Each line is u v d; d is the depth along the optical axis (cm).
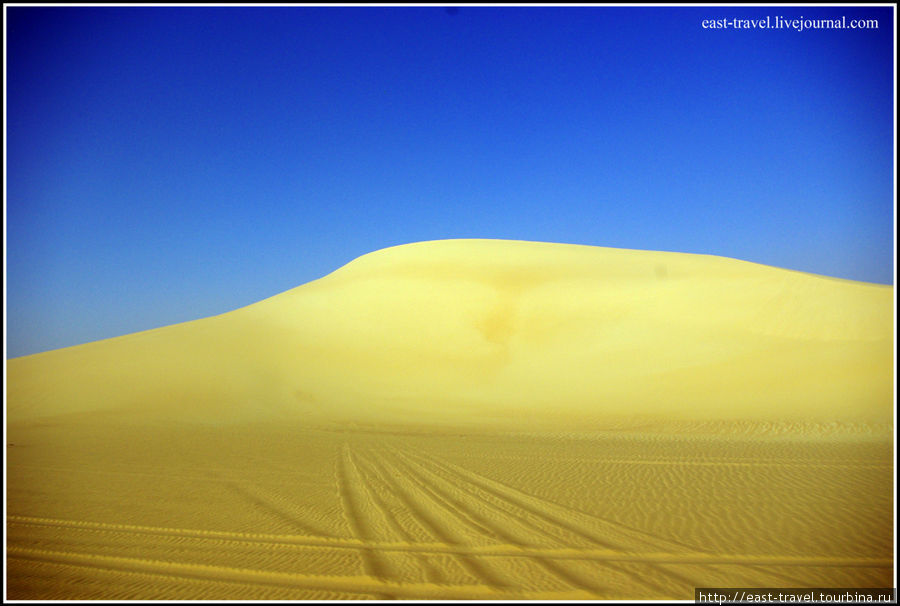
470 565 768
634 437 2075
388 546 847
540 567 757
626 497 1105
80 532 936
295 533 916
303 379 3716
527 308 4631
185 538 900
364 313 4766
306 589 696
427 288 5128
